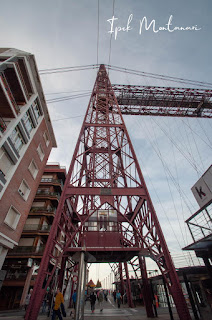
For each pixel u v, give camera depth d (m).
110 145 19.95
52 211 28.02
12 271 22.70
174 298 9.74
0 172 14.11
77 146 16.69
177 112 38.25
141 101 36.19
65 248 11.12
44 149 24.05
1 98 14.74
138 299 20.97
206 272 9.58
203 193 14.03
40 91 21.31
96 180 18.97
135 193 13.78
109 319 11.21
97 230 13.84
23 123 17.20
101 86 28.73
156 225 12.14
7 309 19.39
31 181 19.88
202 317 9.16
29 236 25.41
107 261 16.02
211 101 36.28
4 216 14.91
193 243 9.50
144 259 14.48
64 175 34.56
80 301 5.82
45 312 15.73
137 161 15.79
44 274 9.80
